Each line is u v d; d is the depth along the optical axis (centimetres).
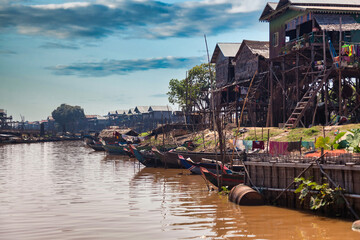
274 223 1738
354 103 4522
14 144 11662
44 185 2981
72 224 1780
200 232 1634
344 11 4003
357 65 3625
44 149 8669
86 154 6825
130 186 2894
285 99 4588
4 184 3044
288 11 4428
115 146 6588
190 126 6994
